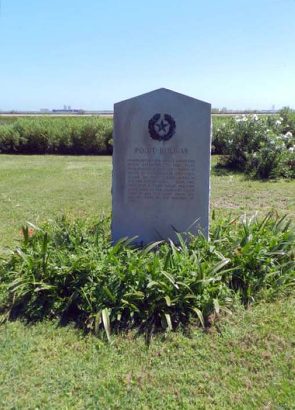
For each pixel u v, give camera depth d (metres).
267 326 3.35
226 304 3.61
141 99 4.62
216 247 4.28
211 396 2.61
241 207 7.37
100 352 3.06
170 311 3.44
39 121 18.73
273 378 2.75
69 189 9.20
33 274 3.78
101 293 3.55
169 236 4.84
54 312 3.56
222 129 14.84
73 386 2.70
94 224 5.25
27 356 3.01
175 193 4.77
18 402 2.55
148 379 2.76
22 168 12.84
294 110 14.99
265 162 10.61
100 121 18.25
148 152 4.71
